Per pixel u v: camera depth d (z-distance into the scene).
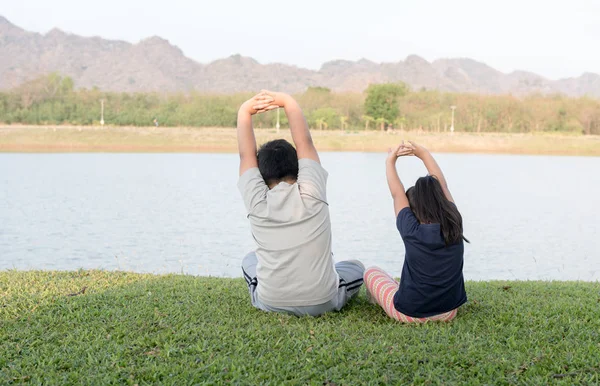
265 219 3.22
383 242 10.56
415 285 3.22
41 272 5.35
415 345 2.99
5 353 2.94
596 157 47.59
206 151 45.66
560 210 15.93
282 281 3.29
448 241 3.13
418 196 3.21
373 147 53.00
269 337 3.10
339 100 86.25
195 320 3.43
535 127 78.88
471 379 2.63
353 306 3.71
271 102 3.43
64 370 2.78
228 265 8.55
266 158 3.31
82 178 22.72
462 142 57.09
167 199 16.83
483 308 3.76
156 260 8.85
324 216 3.27
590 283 5.19
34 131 50.88
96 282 4.76
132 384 2.61
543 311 3.66
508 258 9.42
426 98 84.75
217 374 2.68
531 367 2.74
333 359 2.83
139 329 3.27
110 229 11.67
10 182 20.69
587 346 3.00
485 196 19.17
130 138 51.09
